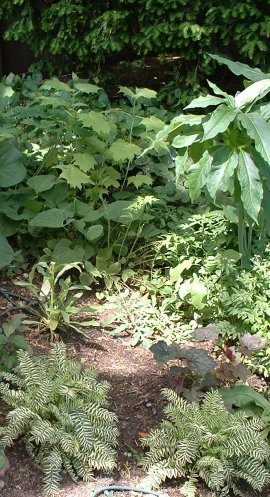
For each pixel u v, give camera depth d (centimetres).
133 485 236
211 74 453
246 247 317
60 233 352
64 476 236
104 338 303
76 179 338
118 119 408
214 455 238
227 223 335
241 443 235
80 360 288
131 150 354
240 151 287
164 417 262
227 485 236
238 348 278
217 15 431
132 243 351
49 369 254
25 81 469
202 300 297
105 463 234
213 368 259
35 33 489
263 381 279
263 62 439
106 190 356
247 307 288
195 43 446
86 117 347
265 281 299
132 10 452
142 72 532
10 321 278
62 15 457
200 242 330
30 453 239
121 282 334
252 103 295
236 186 298
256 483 233
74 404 242
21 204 352
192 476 237
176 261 329
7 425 248
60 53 481
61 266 330
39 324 302
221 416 241
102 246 350
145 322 309
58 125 389
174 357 260
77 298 305
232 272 304
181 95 460
